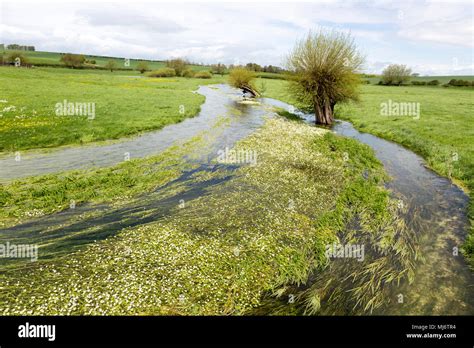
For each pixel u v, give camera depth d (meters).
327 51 35.53
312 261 10.84
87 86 69.31
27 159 20.48
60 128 28.31
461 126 35.53
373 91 91.75
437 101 64.62
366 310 8.73
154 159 21.23
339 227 13.23
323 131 33.06
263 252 11.02
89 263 9.88
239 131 31.44
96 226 12.32
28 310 7.90
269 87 90.38
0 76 73.81
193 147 24.78
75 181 16.64
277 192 16.48
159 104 47.66
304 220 13.66
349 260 11.06
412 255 11.56
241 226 12.77
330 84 36.38
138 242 11.18
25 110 35.69
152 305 8.33
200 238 11.69
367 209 15.08
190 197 15.48
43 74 91.81
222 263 10.28
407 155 26.28
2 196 14.33
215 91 82.44
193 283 9.27
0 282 8.87
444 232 13.38
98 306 8.14
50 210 13.46
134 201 14.80
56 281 9.00
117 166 19.59
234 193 16.06
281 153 23.72
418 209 15.61
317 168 20.84
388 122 39.09
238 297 8.92
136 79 104.44
